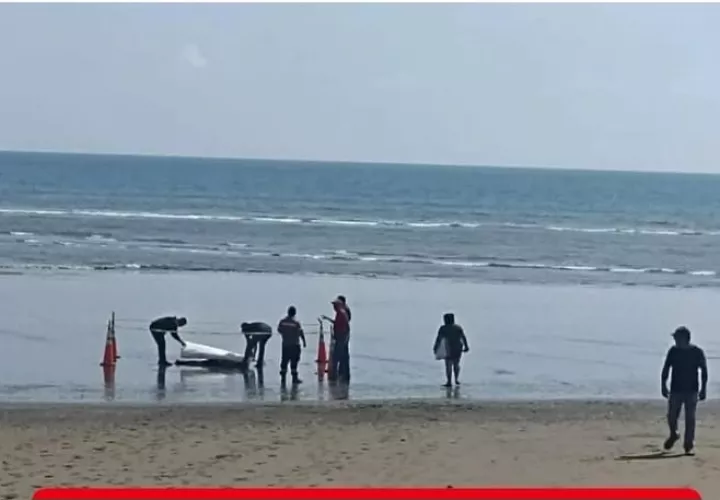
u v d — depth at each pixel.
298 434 15.56
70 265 41.59
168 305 31.23
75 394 18.94
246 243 54.66
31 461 13.51
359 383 20.73
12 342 24.42
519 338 27.34
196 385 20.19
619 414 17.78
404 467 13.41
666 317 32.56
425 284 39.44
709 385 21.53
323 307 31.83
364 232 63.94
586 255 54.72
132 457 13.84
